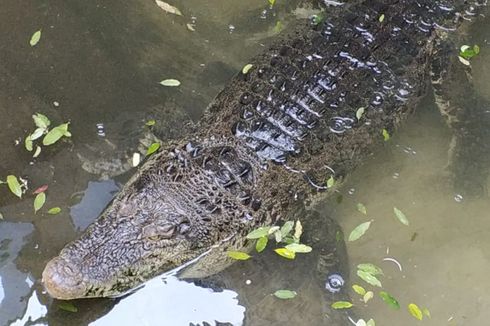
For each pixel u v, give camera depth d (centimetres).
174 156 444
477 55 577
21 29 523
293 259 445
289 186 454
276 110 462
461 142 528
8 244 416
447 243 480
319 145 462
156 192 423
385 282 455
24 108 479
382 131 492
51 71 507
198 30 569
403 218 455
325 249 450
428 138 530
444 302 452
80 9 550
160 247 411
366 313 436
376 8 524
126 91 511
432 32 530
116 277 398
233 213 432
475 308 453
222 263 438
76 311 396
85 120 485
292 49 496
